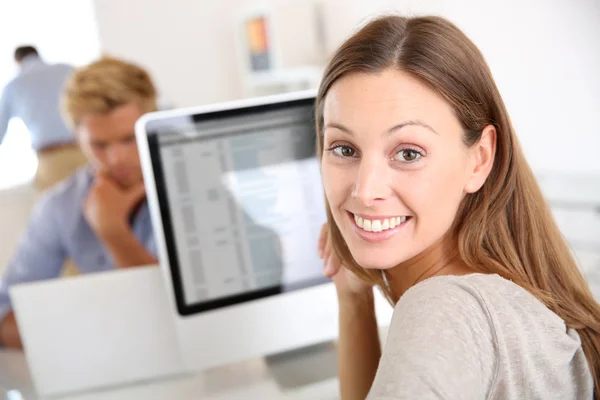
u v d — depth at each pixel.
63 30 4.33
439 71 0.61
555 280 0.73
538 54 2.11
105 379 1.16
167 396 1.10
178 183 1.08
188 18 4.34
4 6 4.19
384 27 0.64
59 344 1.14
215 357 1.12
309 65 3.62
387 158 0.62
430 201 0.63
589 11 1.85
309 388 1.08
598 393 0.70
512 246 0.70
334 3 3.41
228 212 1.11
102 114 1.89
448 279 0.57
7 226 3.41
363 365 0.94
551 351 0.60
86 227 1.99
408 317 0.53
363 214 0.64
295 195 1.14
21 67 2.73
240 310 1.12
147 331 1.16
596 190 1.90
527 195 0.73
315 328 1.16
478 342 0.53
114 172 1.95
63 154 2.63
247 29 3.99
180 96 4.43
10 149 3.77
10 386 1.19
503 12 2.22
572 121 2.04
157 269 1.14
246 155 1.11
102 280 1.13
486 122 0.66
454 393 0.47
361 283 0.91
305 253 1.15
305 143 1.13
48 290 1.12
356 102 0.61
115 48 4.25
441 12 2.55
